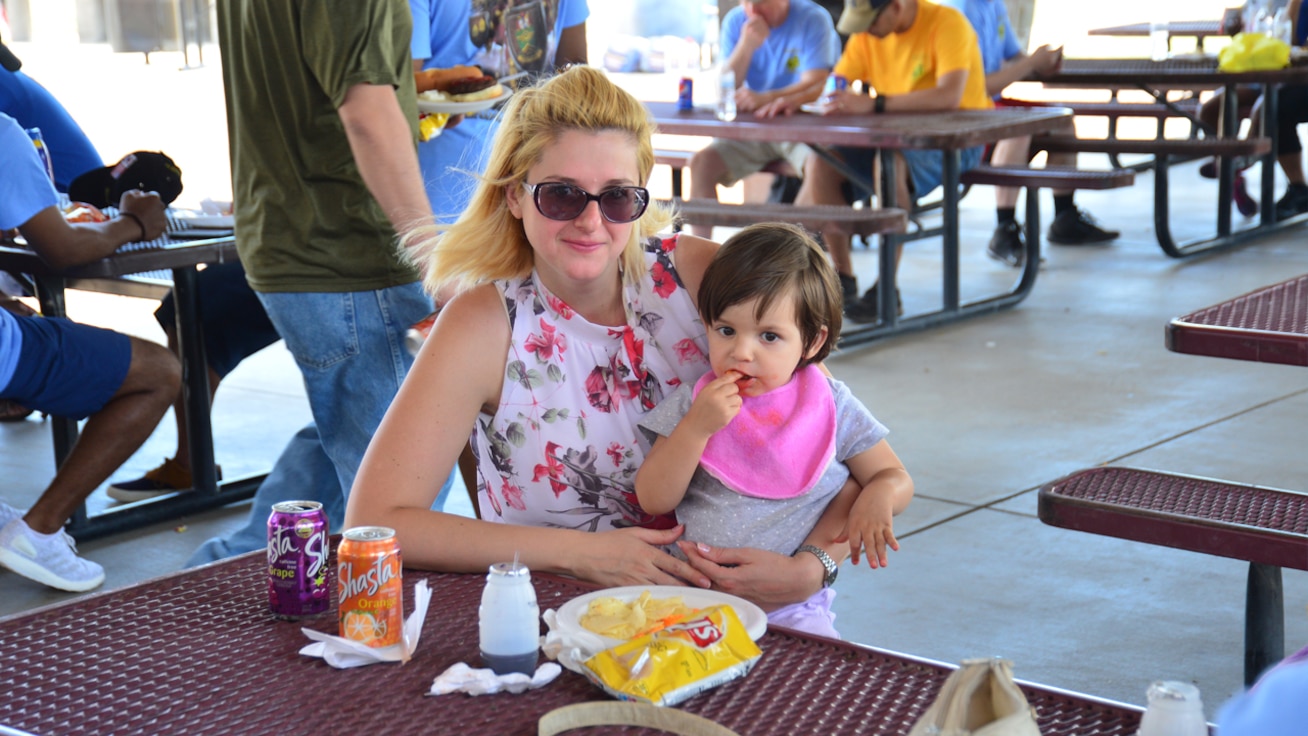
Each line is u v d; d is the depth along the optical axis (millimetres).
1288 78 7379
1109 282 7281
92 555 3844
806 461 2014
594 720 1292
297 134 2885
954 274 6496
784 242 1960
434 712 1328
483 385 1992
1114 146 7609
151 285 4395
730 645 1396
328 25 2738
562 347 2023
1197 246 7902
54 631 1523
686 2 15641
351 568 1448
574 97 1893
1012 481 4301
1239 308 2611
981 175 6836
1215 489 2492
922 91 6578
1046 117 6008
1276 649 2457
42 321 3438
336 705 1344
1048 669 3004
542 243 1914
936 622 3273
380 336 3012
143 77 15555
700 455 1947
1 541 3475
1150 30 9922
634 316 2059
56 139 4660
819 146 6363
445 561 1827
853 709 1331
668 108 6852
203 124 12648
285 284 2957
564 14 4039
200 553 3396
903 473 2062
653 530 1932
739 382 1996
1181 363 5684
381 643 1449
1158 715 1082
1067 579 3531
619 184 1899
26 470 4574
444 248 2059
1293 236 8375
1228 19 8930
